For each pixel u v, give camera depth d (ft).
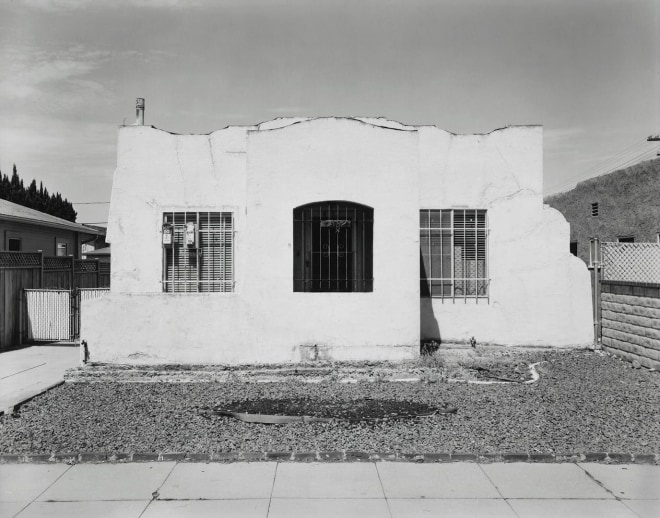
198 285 35.78
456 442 20.29
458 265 36.42
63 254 76.13
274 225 31.01
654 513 15.76
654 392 26.73
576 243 56.59
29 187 124.36
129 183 35.65
